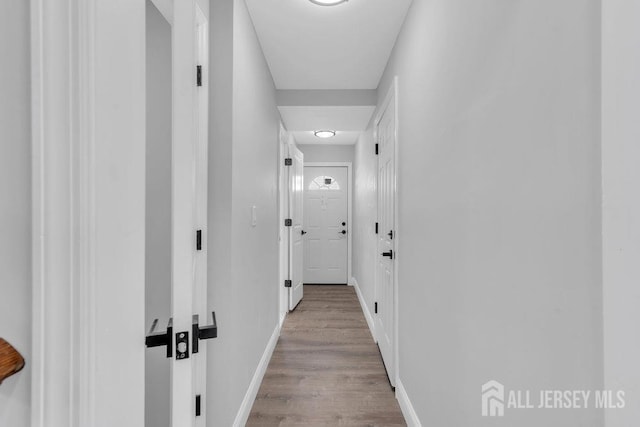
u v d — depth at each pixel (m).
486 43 0.96
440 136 1.35
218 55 1.59
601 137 0.55
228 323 1.58
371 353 2.77
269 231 2.69
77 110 0.47
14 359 0.45
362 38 2.18
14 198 0.47
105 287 0.51
